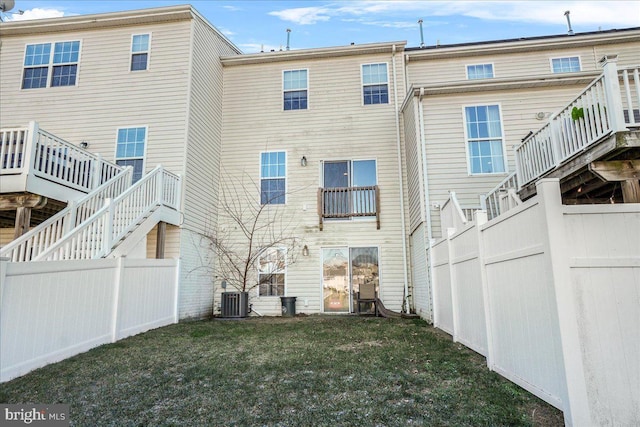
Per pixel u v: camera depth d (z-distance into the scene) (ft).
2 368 13.06
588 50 35.09
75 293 17.04
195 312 30.89
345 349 17.16
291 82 37.91
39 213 26.21
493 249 13.67
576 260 9.28
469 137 28.53
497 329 13.29
